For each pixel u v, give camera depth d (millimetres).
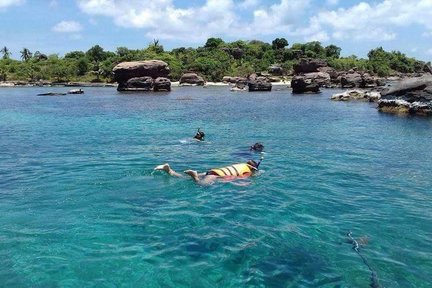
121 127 23234
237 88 68500
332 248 7184
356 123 24781
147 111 32969
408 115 28672
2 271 6348
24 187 10664
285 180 11531
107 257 6789
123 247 7148
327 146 17094
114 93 61688
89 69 111188
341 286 5988
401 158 14711
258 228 8000
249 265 6555
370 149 16422
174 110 33844
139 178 11500
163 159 14297
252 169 12070
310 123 24922
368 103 39875
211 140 18625
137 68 67500
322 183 11297
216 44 138000
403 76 118938
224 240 7430
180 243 7301
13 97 53031
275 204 9438
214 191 10344
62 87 87812
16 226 8031
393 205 9508
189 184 10898
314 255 6914
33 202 9438
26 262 6625
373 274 6324
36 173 12172
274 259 6754
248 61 126250
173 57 116562
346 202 9672
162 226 8062
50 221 8289
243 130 21969
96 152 15578
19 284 6000
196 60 112188
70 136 19828
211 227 8023
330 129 22250
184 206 9219
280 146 17078
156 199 9688
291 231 7887
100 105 39094
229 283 6055
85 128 22812
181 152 15664
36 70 110000
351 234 7781
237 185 10898
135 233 7727
